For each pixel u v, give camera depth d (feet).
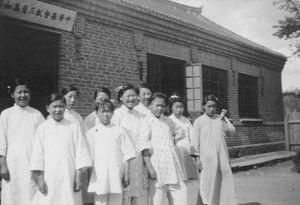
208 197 18.89
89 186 14.93
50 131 14.56
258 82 53.11
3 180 15.11
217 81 44.70
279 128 56.85
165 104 16.97
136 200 16.42
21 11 24.32
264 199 23.29
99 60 29.68
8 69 28.32
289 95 85.87
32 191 14.89
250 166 38.47
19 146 15.05
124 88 17.21
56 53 27.22
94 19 29.37
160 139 16.33
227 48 45.16
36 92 27.91
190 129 19.69
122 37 31.83
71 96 16.87
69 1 27.12
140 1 46.96
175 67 38.65
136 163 16.29
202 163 19.06
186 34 38.58
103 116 15.38
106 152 14.99
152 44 34.94
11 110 15.64
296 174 34.24
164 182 15.99
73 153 14.57
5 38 26.12
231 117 45.93
